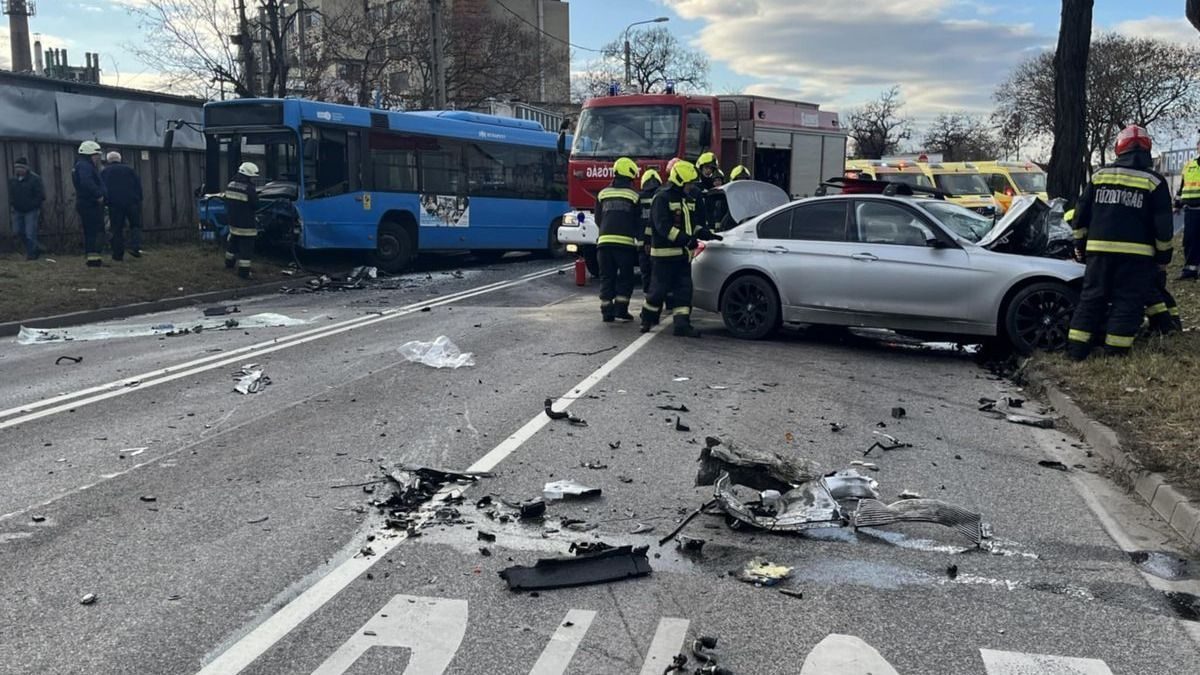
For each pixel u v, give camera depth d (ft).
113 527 16.20
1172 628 12.66
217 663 11.62
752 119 57.77
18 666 11.52
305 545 15.38
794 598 13.53
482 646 12.09
